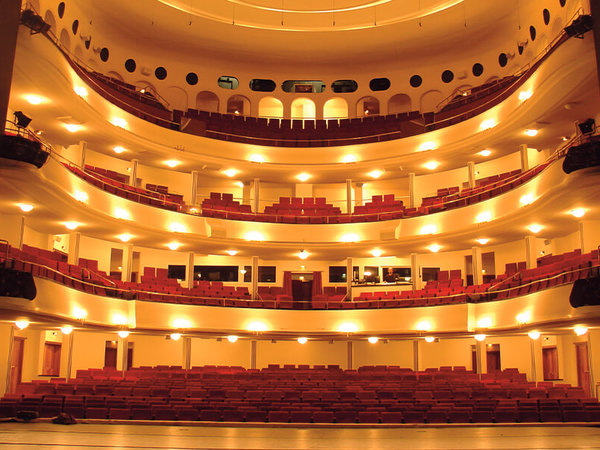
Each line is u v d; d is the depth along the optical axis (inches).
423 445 458.3
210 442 465.4
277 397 703.7
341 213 1111.0
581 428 604.7
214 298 930.7
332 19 1101.1
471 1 989.8
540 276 754.8
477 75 1151.6
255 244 1024.2
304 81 1264.8
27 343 812.6
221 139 1125.1
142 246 1010.1
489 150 966.4
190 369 911.7
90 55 1043.3
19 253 663.1
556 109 763.4
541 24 956.6
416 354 943.0
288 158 1135.6
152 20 1067.3
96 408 636.7
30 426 558.9
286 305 991.6
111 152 1004.6
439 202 1037.2
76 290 717.3
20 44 593.9
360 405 661.3
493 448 437.1
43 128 840.3
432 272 1091.3
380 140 1154.0
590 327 702.5
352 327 936.9
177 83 1196.5
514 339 938.1
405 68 1223.5
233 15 1087.0
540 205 733.3
